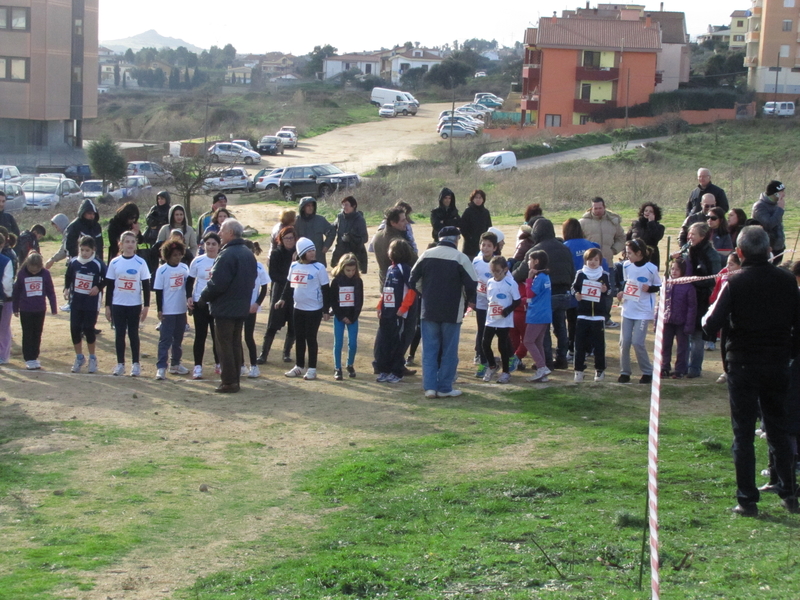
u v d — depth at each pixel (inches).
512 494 256.2
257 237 964.6
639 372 434.3
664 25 3221.0
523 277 420.5
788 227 876.0
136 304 422.9
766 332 230.7
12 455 299.9
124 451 306.5
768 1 3208.7
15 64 2461.9
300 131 2918.3
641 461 282.8
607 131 2508.6
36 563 208.1
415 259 415.5
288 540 226.7
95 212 507.2
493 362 412.8
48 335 521.3
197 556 215.3
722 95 2650.1
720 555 205.5
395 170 1930.4
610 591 185.2
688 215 517.7
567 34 2701.8
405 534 229.5
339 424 341.7
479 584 192.9
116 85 5989.2
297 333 421.7
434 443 311.1
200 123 3142.2
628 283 396.8
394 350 413.1
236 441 320.5
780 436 237.6
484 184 1499.8
